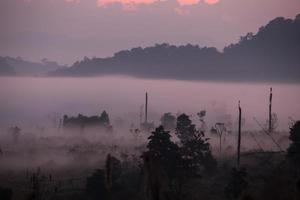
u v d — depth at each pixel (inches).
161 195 1078.4
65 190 5388.8
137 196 4820.4
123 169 5949.8
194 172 5142.7
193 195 4852.4
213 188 5132.9
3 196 4650.6
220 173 5708.7
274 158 6013.8
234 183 4522.6
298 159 4987.7
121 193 4953.3
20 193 4955.7
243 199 1263.5
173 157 4990.2
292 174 4030.5
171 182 4921.3
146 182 1076.5
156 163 1091.3
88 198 5034.5
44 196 5083.7
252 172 5467.5
